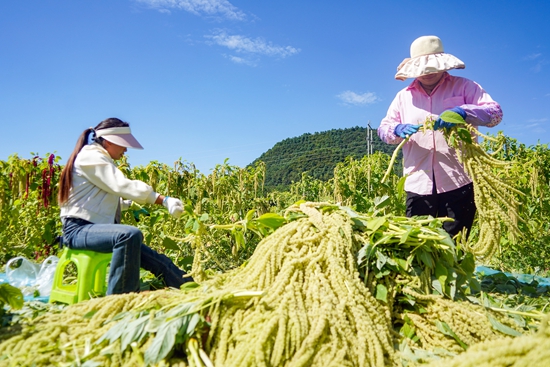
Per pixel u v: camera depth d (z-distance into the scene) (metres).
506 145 7.83
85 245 3.17
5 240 5.94
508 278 3.97
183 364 1.98
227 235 5.79
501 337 2.34
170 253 5.40
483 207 3.38
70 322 2.31
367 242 2.79
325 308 2.15
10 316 2.52
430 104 3.94
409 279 2.69
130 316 2.23
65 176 3.32
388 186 6.97
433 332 2.39
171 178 5.64
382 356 2.03
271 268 2.47
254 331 2.02
